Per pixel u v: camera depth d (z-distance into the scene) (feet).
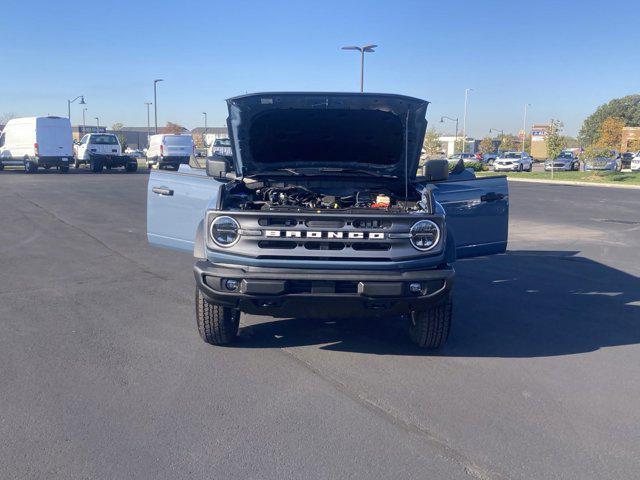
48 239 37.96
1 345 18.40
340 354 18.13
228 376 16.31
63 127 104.63
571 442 12.97
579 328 21.15
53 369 16.60
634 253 36.52
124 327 20.39
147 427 13.35
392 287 16.03
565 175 131.34
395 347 18.84
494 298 25.18
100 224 44.75
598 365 17.58
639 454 12.52
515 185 101.81
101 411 14.10
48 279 27.22
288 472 11.63
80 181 86.74
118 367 16.83
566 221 52.37
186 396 14.99
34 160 103.81
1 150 111.45
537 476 11.62
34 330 19.89
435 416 14.08
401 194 21.50
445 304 17.38
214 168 21.38
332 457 12.19
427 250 16.58
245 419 13.80
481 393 15.44
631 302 24.75
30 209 52.80
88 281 26.96
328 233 16.26
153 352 18.06
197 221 22.40
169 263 31.09
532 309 23.53
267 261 16.39
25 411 14.05
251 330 20.27
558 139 122.01
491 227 22.80
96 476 11.42
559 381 16.34
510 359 17.97
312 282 16.19
